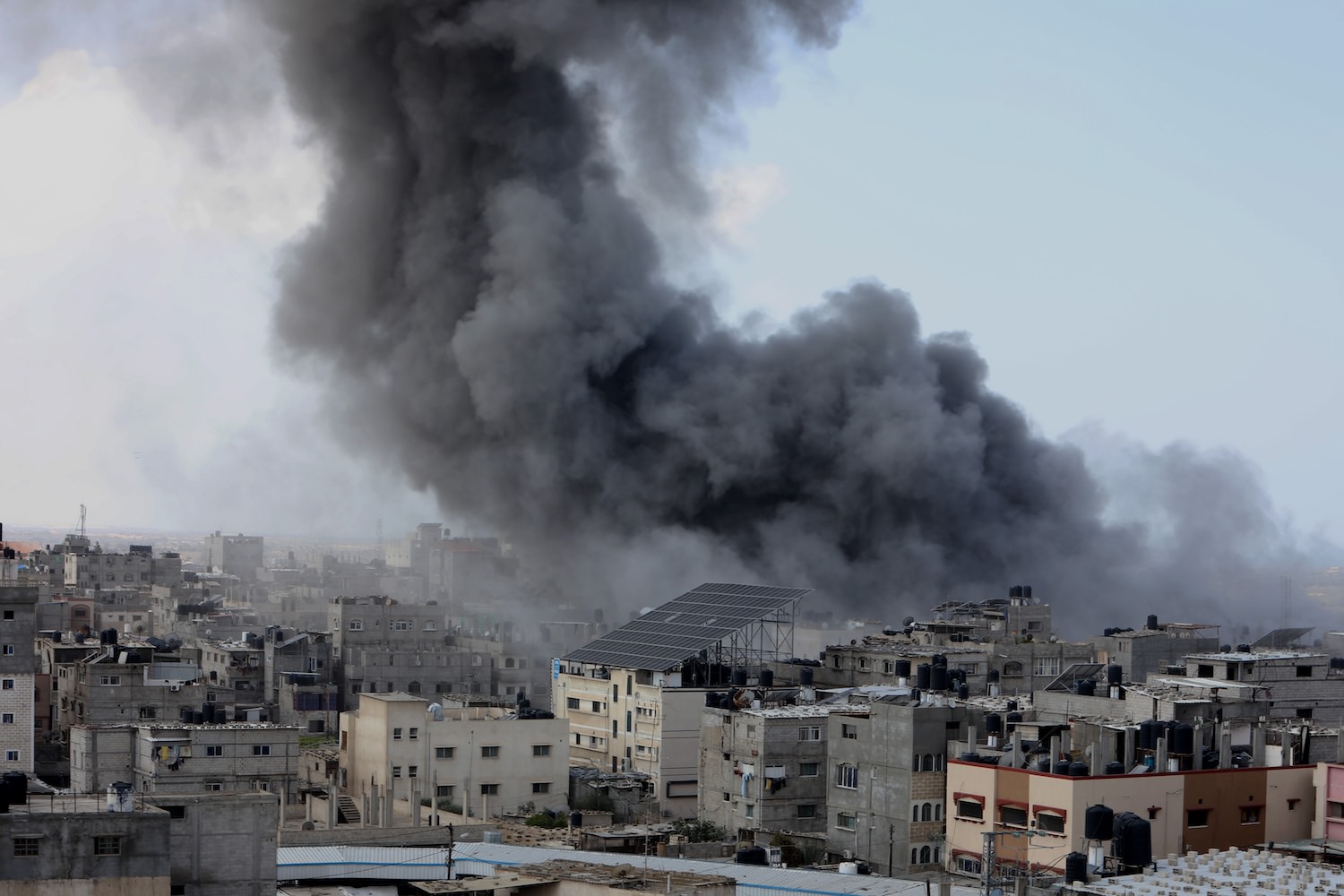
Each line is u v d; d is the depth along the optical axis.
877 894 100.75
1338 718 168.88
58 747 175.50
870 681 189.38
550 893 96.06
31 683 151.12
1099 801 114.75
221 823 83.81
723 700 157.62
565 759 166.75
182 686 183.00
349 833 123.31
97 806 81.81
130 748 153.12
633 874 98.75
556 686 189.00
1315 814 120.44
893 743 137.38
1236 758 122.38
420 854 111.56
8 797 80.44
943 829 135.88
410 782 159.12
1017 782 119.12
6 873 78.00
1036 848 115.69
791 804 146.38
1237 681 160.50
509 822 146.38
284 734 153.12
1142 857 100.38
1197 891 90.69
